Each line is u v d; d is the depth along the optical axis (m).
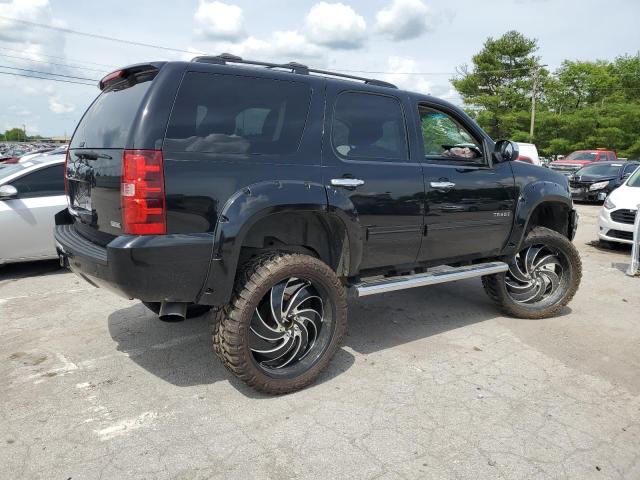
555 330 4.73
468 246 4.44
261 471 2.63
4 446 2.82
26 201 6.32
